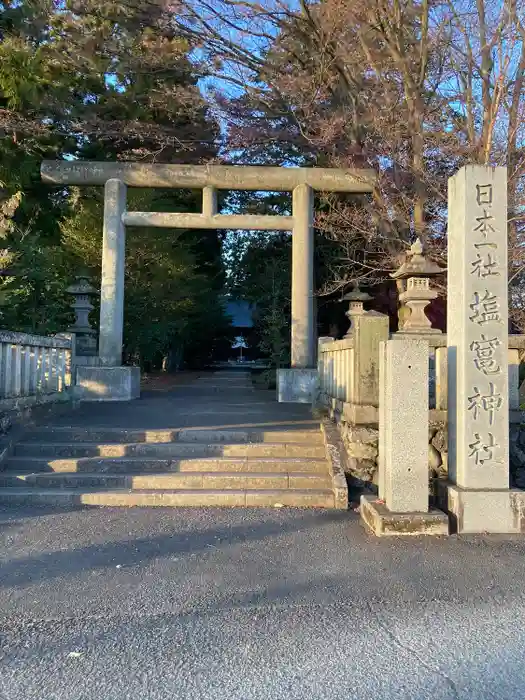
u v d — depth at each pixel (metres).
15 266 10.28
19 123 11.12
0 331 6.50
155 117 14.14
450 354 5.20
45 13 11.87
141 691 2.49
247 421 7.80
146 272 15.18
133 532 4.67
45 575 3.77
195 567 3.94
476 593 3.56
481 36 9.12
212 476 5.80
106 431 6.80
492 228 4.92
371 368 6.05
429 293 7.21
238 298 22.30
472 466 4.84
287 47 11.63
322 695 2.47
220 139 13.71
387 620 3.18
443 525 4.65
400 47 9.59
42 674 2.62
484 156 8.94
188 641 2.93
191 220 11.24
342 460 6.03
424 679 2.60
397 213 10.34
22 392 7.19
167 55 12.31
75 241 13.75
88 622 3.13
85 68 12.76
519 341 6.09
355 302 10.75
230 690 2.50
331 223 11.88
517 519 4.75
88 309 12.42
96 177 11.05
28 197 13.22
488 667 2.71
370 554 4.23
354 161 10.77
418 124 9.58
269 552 4.25
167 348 20.22
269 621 3.16
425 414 4.74
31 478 5.79
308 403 10.34
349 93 10.66
